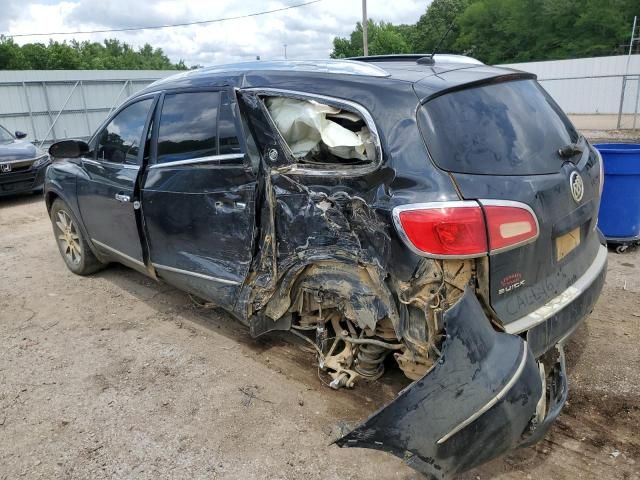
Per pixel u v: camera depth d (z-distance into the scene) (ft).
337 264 9.12
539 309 8.24
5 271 18.15
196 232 11.47
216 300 11.45
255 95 10.02
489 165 7.93
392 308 8.30
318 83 9.29
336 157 9.31
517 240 7.65
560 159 8.92
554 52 155.74
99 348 12.53
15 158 29.45
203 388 10.75
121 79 69.10
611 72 82.58
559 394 7.91
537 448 8.70
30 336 13.26
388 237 7.97
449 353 6.93
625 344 11.55
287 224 9.53
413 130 8.00
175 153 11.85
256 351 12.07
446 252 7.42
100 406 10.30
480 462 7.07
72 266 17.42
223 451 8.97
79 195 15.40
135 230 13.24
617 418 9.30
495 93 8.95
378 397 10.09
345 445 7.18
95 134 15.05
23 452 9.12
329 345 10.75
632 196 16.48
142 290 15.89
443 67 9.69
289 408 9.99
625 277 15.10
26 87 60.85
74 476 8.53
